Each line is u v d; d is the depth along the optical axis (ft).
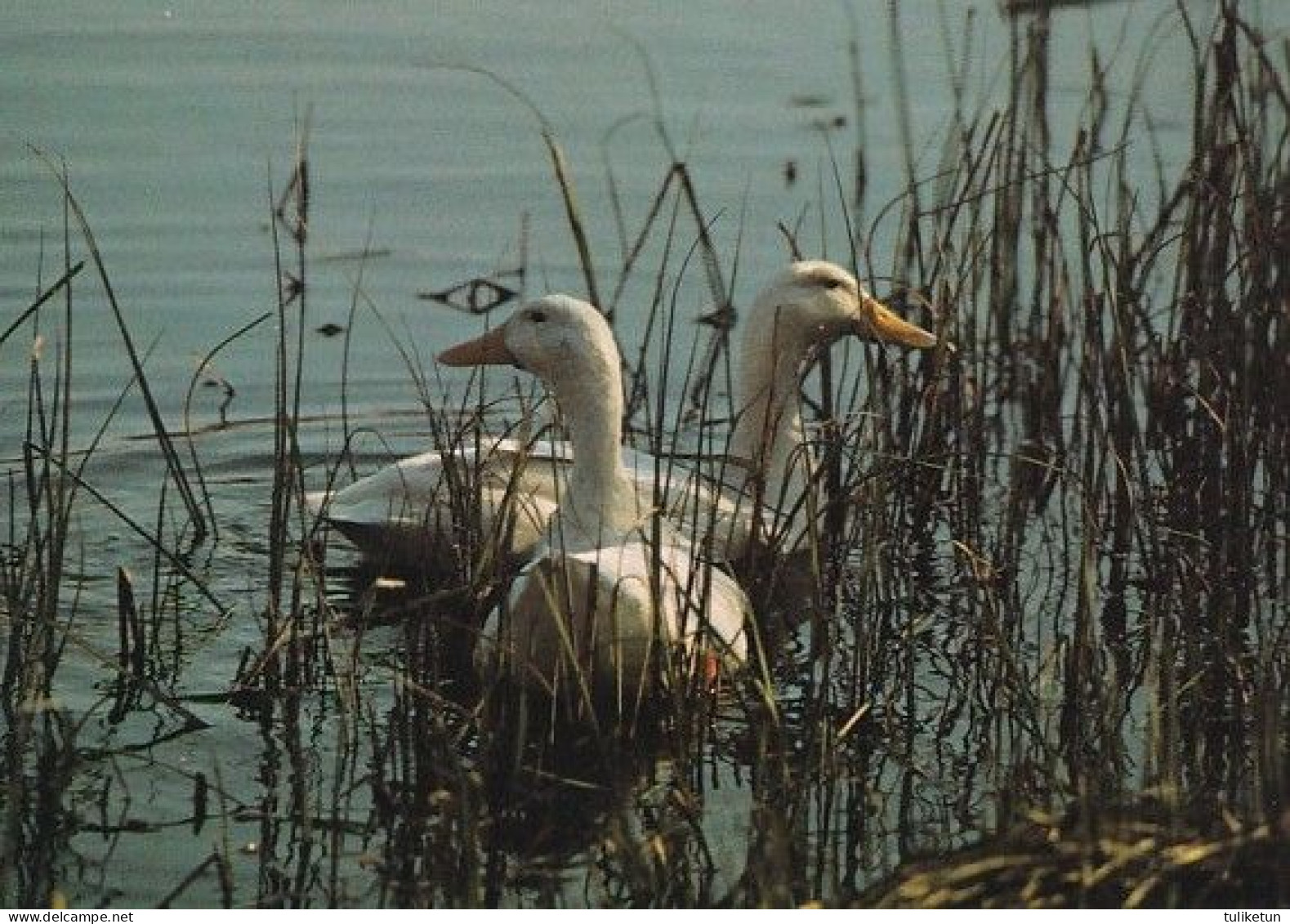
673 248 56.08
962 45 67.92
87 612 38.45
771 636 38.86
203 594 39.42
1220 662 36.27
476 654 35.91
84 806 31.40
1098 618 39.70
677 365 51.62
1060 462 46.65
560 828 31.22
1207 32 64.64
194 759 32.99
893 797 32.60
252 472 46.14
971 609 39.75
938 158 59.77
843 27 70.33
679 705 33.04
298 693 35.42
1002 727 35.17
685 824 30.96
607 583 33.53
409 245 56.08
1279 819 28.30
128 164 59.26
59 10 70.79
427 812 31.32
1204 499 43.11
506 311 53.21
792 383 44.65
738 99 64.54
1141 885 27.55
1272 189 44.80
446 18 71.61
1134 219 55.62
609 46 68.90
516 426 46.70
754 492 37.91
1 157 59.06
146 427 47.67
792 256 55.57
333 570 41.27
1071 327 48.21
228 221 56.59
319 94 64.64
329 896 28.86
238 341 51.24
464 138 62.13
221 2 72.33
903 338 44.96
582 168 60.23
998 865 27.89
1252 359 43.91
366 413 49.01
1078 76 64.69
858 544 42.01
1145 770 31.68
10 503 38.88
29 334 50.65
